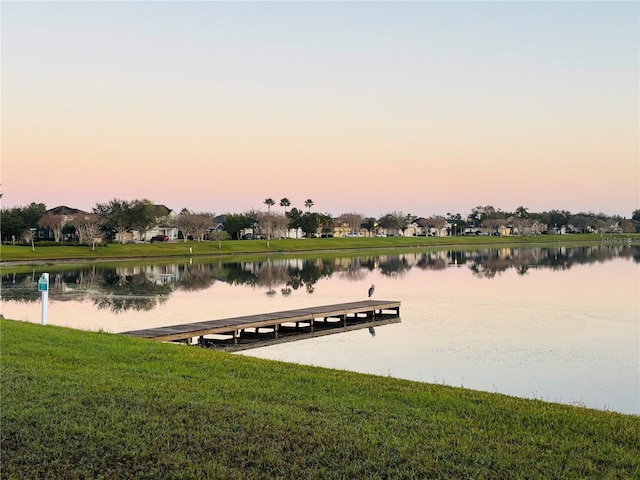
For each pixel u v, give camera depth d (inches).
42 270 2997.0
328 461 346.9
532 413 447.5
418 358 1003.9
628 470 337.1
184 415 422.6
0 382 502.6
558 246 6181.1
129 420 411.8
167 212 6097.4
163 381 528.1
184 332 1107.3
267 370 599.5
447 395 506.0
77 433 386.9
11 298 1856.5
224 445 369.1
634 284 2273.6
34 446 365.4
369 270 3112.7
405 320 1444.4
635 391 794.8
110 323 1364.4
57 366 577.3
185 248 4687.5
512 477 324.8
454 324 1380.4
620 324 1365.7
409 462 343.6
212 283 2427.4
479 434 393.4
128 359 636.1
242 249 4940.9
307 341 1181.7
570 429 410.9
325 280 2568.9
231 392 493.4
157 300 1846.7
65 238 5216.5
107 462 346.9
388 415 434.0
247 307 1691.7
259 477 326.3
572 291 2052.2
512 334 1239.5
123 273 2881.4
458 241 6909.5
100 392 479.2
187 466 340.2
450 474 329.4
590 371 909.2
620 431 406.6
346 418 424.8
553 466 339.9
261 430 394.6
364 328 1336.1
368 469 336.8
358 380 561.0
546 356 1017.5
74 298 1878.7
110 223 4894.2
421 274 2839.6
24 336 747.4
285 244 5506.9
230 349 1098.7
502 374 890.7
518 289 2133.4
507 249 5516.7
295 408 448.1
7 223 4584.2
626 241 7564.0
